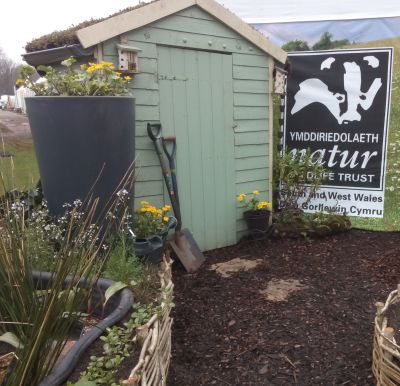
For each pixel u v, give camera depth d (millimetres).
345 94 5391
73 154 2955
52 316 1768
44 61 4000
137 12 3729
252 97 4820
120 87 3309
